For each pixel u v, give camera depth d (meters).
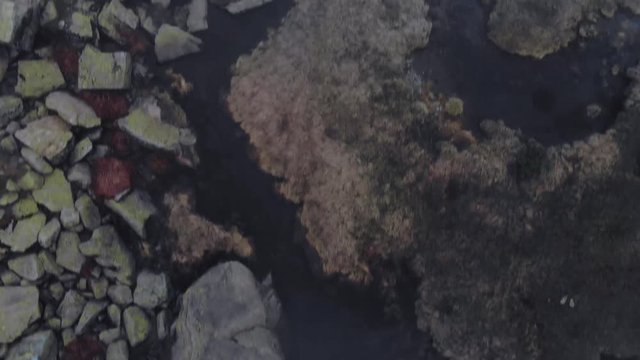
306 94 24.33
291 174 23.95
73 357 21.16
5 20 22.05
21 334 20.58
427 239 23.30
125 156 23.25
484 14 26.03
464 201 23.45
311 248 23.58
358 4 25.38
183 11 25.28
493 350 22.59
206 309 21.69
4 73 22.59
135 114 23.38
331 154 23.78
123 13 24.44
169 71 24.70
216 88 24.83
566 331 22.61
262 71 24.72
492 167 23.64
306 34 25.09
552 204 23.36
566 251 23.05
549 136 24.34
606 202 23.31
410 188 23.53
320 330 23.05
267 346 21.52
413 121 24.20
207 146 24.20
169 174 23.62
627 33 25.78
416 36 25.25
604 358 22.52
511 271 22.97
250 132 24.34
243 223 23.69
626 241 23.03
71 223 21.77
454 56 25.42
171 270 22.88
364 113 24.16
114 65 23.33
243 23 25.52
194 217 23.30
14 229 21.30
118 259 22.08
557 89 25.12
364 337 23.02
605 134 24.28
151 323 22.02
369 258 23.36
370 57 24.81
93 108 23.08
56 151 21.97
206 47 25.11
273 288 23.19
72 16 23.67
